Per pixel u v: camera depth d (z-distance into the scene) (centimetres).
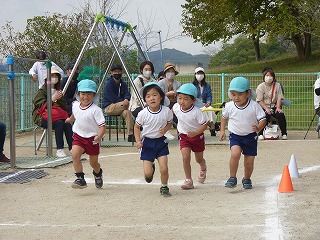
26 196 797
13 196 798
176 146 1233
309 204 720
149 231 643
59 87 1130
